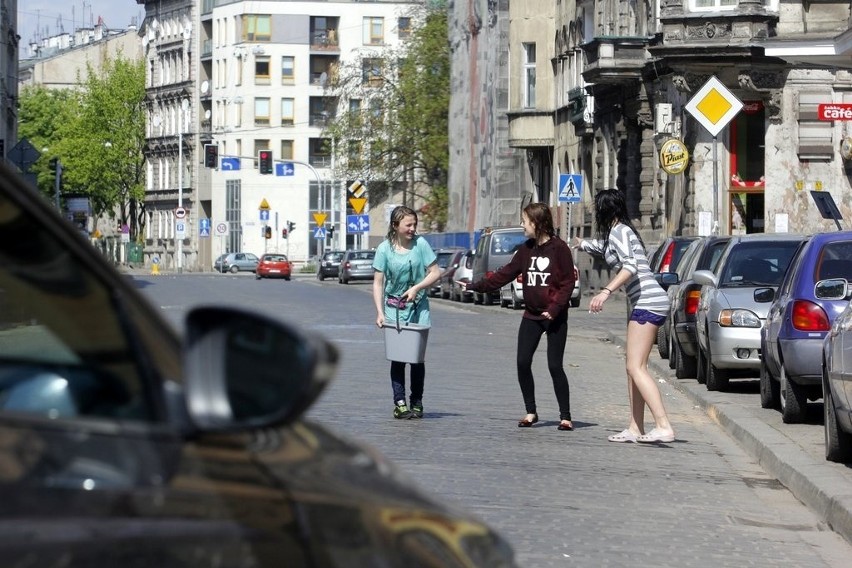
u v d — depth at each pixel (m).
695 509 10.59
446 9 86.31
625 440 14.25
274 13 125.62
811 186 42.66
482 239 51.56
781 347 15.11
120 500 2.36
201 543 2.39
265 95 126.00
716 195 24.17
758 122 43.31
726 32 42.28
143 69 139.12
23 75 165.62
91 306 2.78
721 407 16.69
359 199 73.25
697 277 19.45
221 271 115.38
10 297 2.82
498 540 3.22
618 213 13.99
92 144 133.12
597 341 32.44
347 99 86.25
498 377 21.56
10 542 2.18
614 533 9.49
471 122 78.12
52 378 2.78
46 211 2.76
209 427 2.55
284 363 2.59
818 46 27.44
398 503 2.85
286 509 2.55
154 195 135.88
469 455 12.87
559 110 65.81
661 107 45.06
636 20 50.88
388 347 15.55
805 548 9.29
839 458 12.08
